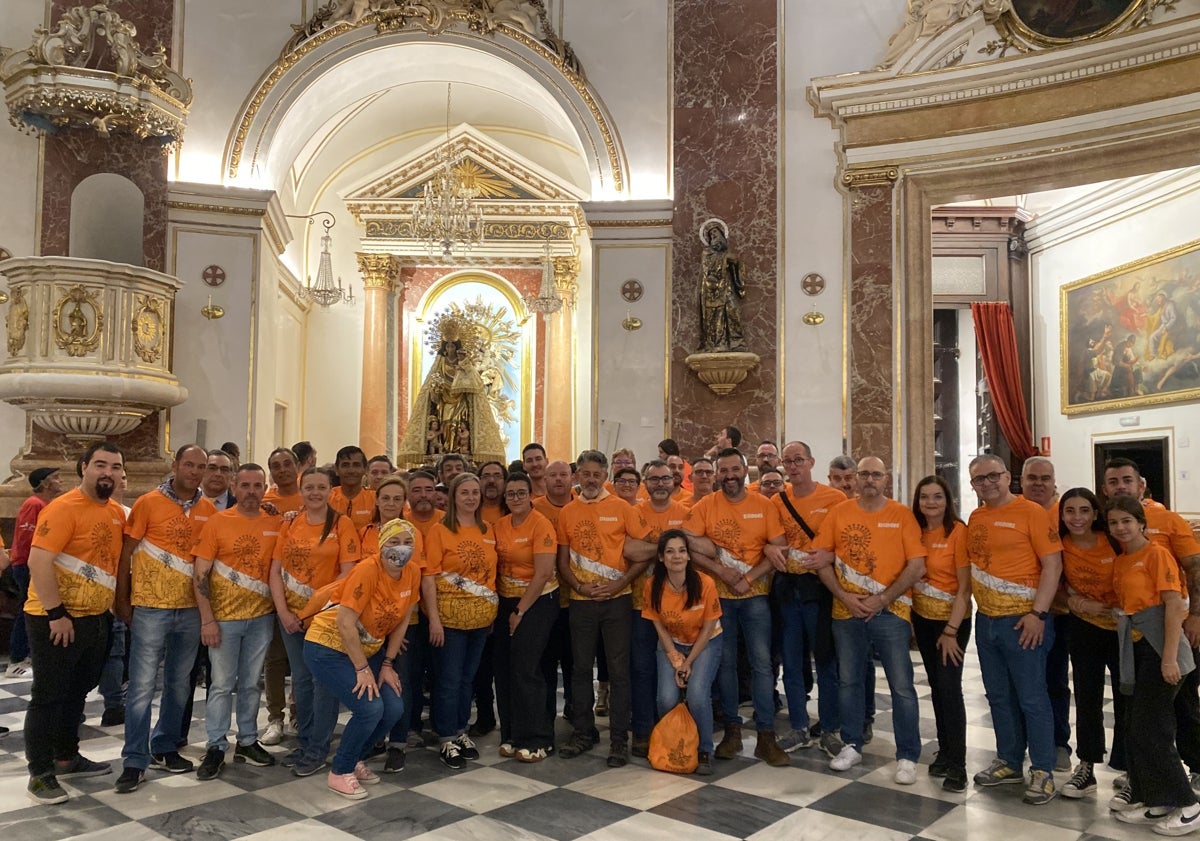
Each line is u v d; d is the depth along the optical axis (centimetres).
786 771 475
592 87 1035
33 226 940
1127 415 1102
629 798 430
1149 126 827
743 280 971
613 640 494
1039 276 1265
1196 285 997
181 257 983
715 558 500
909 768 458
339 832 384
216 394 984
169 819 398
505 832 386
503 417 1453
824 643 496
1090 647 444
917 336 934
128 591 455
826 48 980
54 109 892
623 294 1017
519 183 1445
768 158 986
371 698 428
